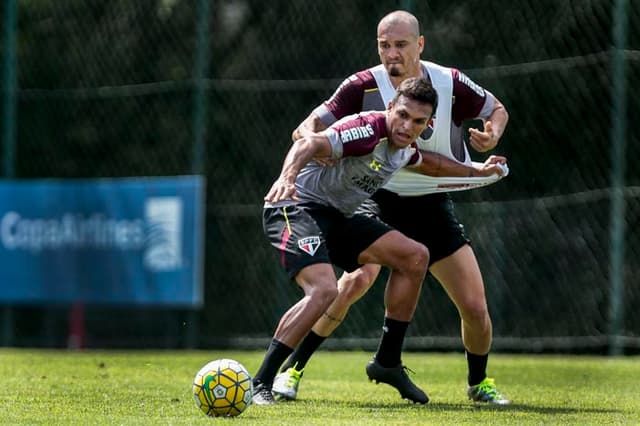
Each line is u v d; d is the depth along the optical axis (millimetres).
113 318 41938
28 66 45469
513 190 37312
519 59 37938
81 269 38594
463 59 38219
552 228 35812
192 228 37062
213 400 17234
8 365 29516
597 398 22188
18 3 45500
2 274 39531
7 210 39594
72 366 29281
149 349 40500
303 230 18984
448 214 21062
